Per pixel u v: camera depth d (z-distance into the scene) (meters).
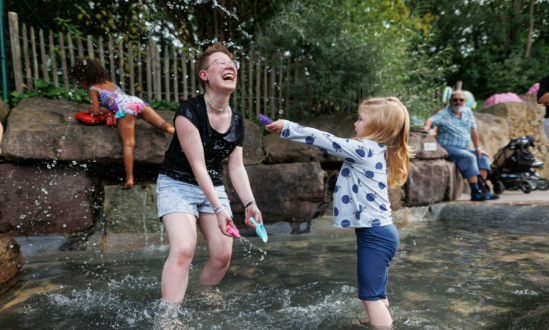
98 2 6.97
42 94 4.78
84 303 2.14
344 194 2.12
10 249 2.69
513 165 6.67
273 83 6.02
